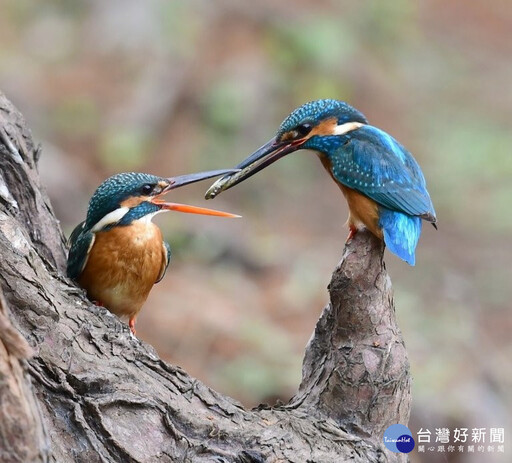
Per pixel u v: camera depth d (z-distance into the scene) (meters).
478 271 16.09
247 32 19.31
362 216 6.59
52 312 5.11
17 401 4.00
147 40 19.05
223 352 12.40
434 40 24.14
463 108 21.11
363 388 5.84
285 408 5.89
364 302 5.83
